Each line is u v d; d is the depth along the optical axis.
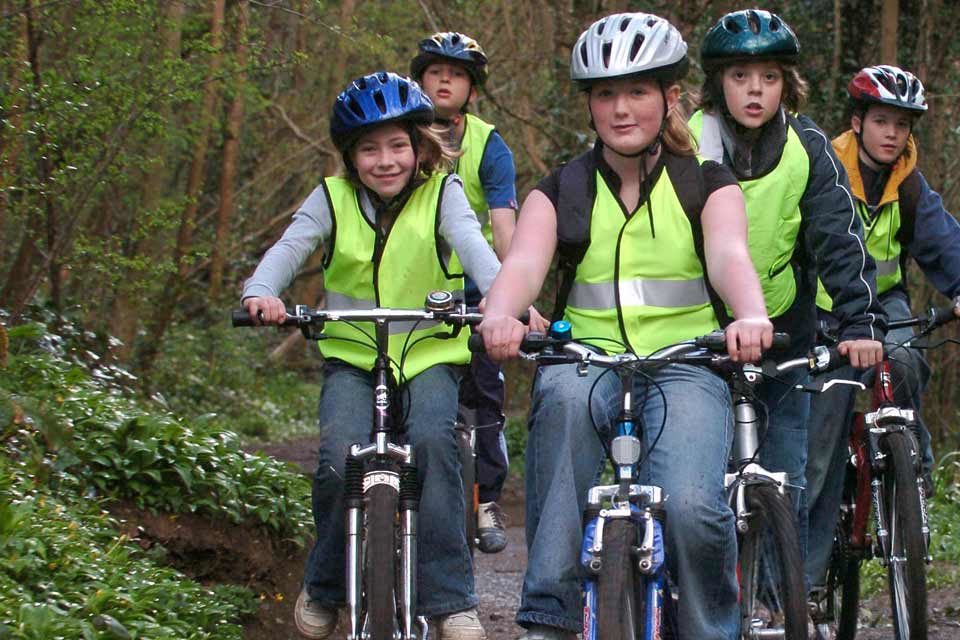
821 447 7.66
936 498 13.22
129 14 13.38
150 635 6.73
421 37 25.14
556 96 20.62
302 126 29.97
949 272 8.21
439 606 6.54
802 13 18.70
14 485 7.90
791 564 5.70
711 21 19.44
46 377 10.05
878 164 8.28
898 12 17.69
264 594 9.20
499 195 9.31
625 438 5.33
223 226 24.81
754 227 6.96
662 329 5.82
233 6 15.14
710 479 5.41
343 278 6.78
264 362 32.03
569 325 5.43
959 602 9.59
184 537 8.90
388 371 6.27
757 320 5.28
